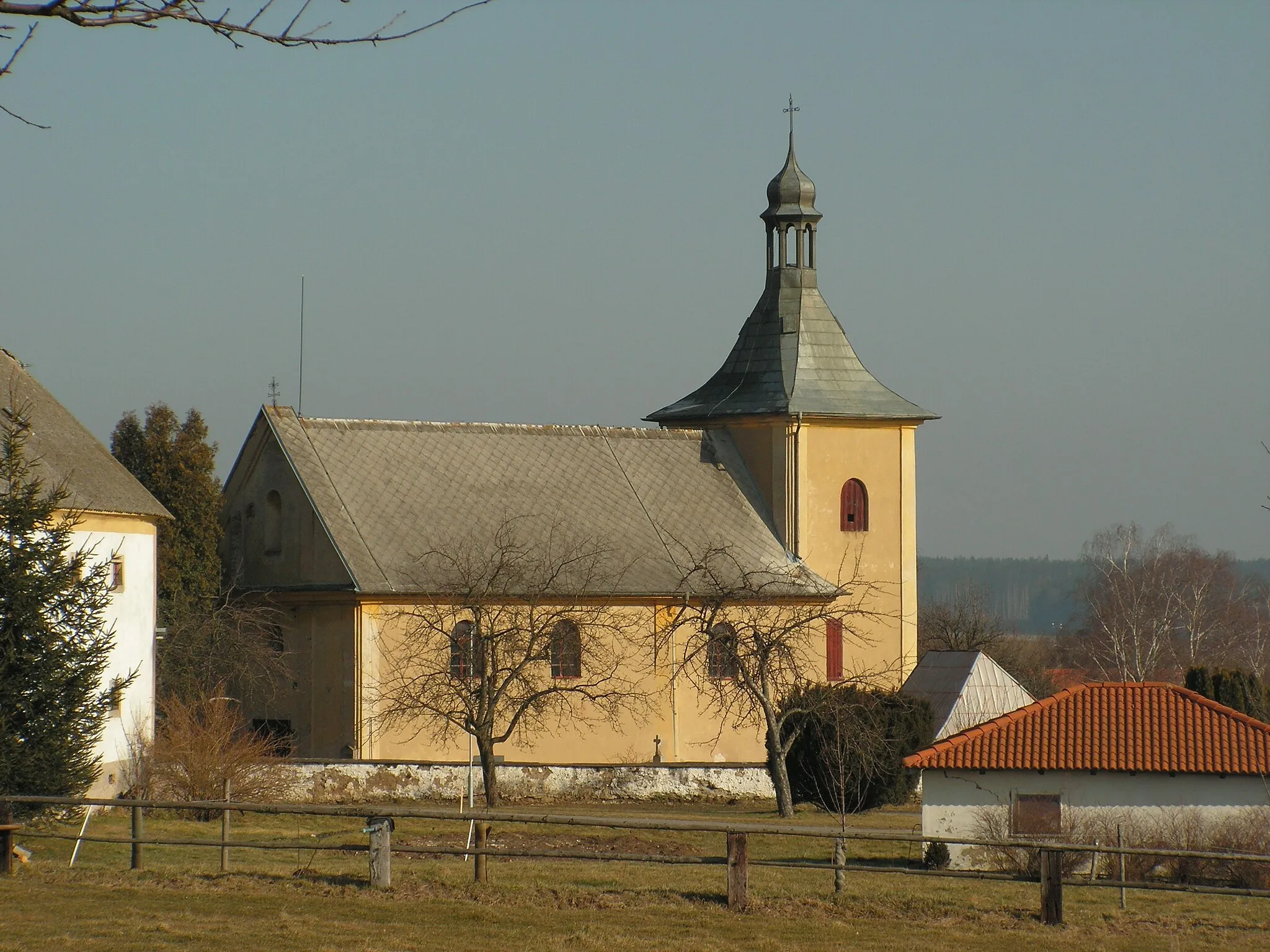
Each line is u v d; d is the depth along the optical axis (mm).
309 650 145750
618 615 150500
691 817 122125
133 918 64375
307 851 88562
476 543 148750
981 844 70875
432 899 69438
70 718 83688
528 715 141250
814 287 175000
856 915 69938
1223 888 70062
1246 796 94562
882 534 170000
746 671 129625
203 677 140750
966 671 147750
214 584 148375
